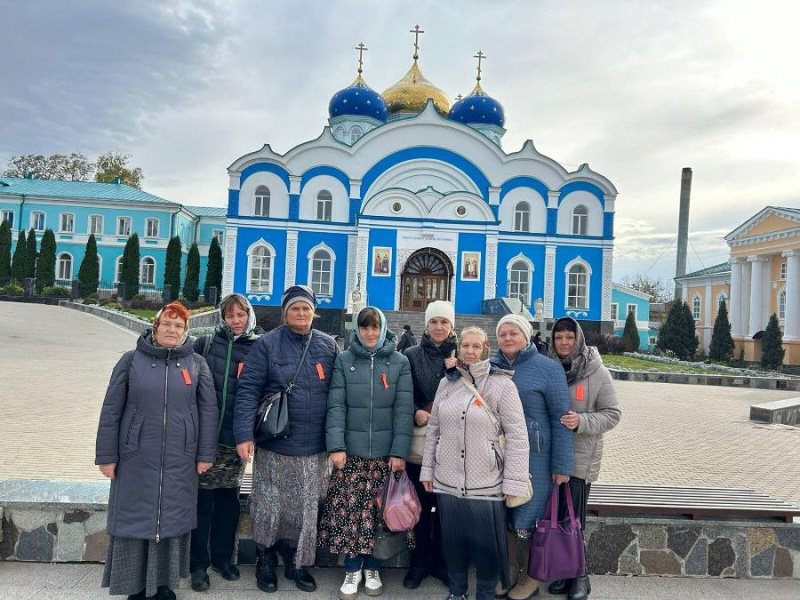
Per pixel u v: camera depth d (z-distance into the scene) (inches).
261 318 1232.8
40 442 343.3
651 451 417.1
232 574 195.2
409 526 183.9
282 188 1268.5
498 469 178.2
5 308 1255.5
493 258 1245.1
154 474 173.3
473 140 1304.1
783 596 197.5
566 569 179.6
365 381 191.6
